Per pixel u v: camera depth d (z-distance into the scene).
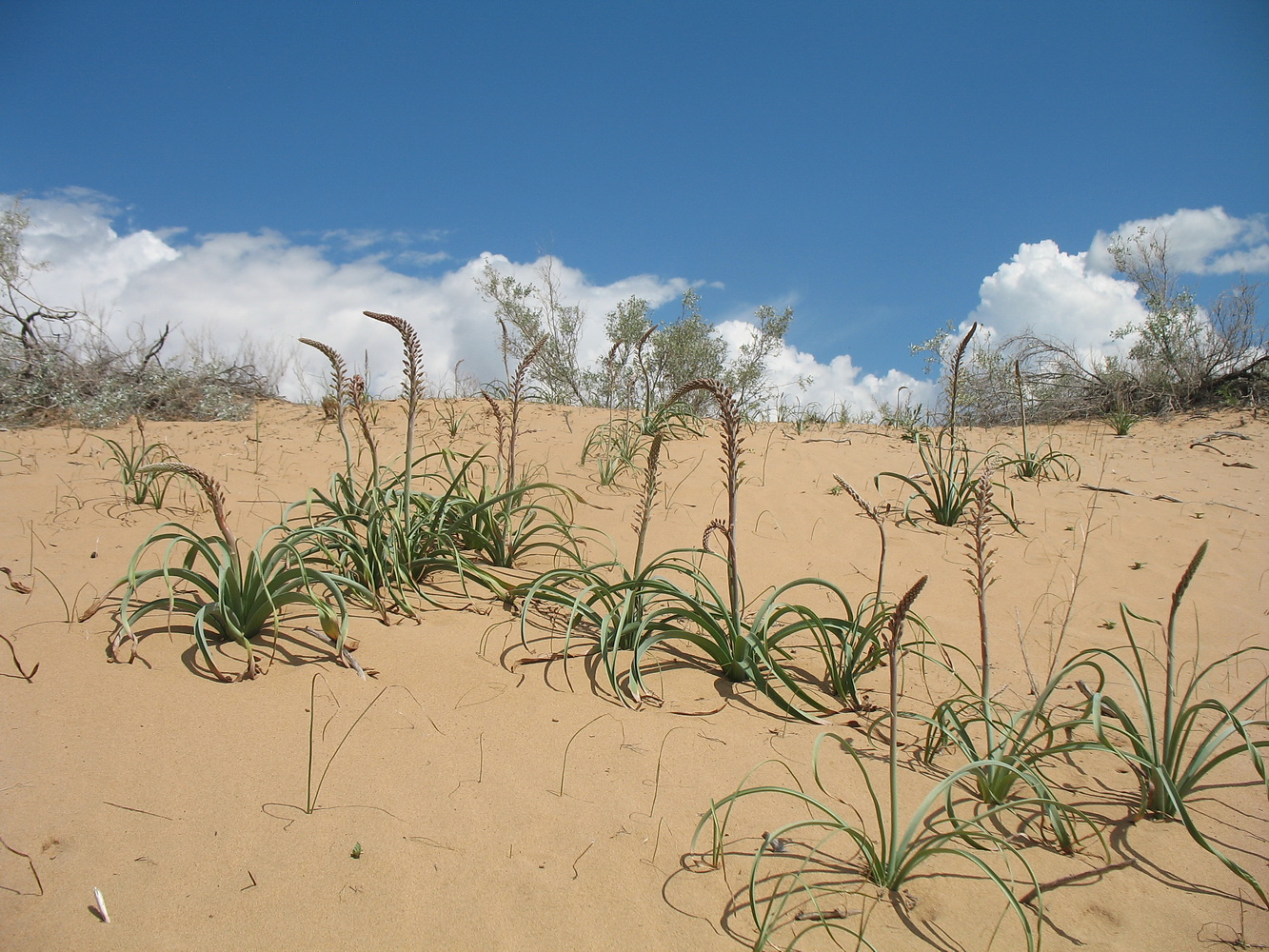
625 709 3.10
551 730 2.88
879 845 2.37
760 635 3.55
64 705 2.70
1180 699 3.62
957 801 2.67
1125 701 3.57
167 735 2.61
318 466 7.08
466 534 4.80
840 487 7.13
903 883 2.22
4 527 4.70
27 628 3.23
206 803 2.30
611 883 2.13
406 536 4.17
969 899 2.18
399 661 3.28
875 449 8.80
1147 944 2.06
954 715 2.89
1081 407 12.80
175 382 10.03
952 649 4.11
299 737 2.68
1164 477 8.25
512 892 2.07
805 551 5.63
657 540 5.63
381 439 8.20
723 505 6.54
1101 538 6.17
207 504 5.53
